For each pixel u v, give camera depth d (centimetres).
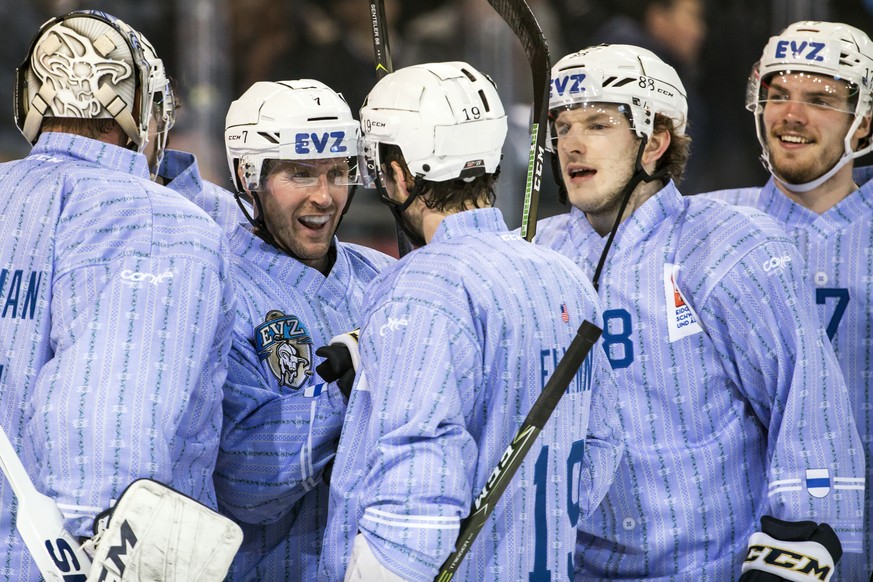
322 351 856
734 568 980
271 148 945
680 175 1066
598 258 1036
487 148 807
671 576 978
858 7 2294
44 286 805
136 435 750
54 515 754
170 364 777
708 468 977
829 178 1185
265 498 927
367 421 805
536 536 783
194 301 798
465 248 779
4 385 808
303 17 2244
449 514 714
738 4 2334
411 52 2239
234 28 2186
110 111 841
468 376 741
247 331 955
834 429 960
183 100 2041
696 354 982
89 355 760
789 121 1162
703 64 2358
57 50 837
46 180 827
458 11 2189
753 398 983
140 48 860
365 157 849
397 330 747
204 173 2036
